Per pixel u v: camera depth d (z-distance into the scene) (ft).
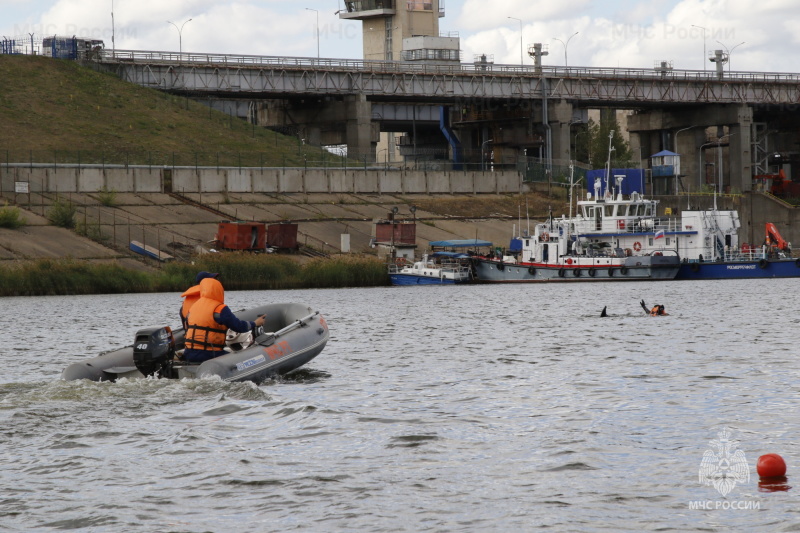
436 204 420.77
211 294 85.87
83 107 441.68
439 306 210.38
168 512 49.14
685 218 309.83
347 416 72.69
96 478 55.36
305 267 300.40
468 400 81.41
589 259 305.32
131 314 192.65
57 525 47.39
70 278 263.29
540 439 64.69
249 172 393.70
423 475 55.57
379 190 423.23
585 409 76.02
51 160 388.16
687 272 308.40
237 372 83.56
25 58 467.93
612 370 99.09
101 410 73.00
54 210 319.47
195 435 65.41
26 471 56.90
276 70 458.91
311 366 105.60
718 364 102.01
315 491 52.47
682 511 48.19
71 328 161.07
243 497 51.55
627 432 66.54
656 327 148.77
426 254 327.47
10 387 81.05
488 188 453.17
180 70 459.73
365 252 344.69
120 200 357.82
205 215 357.82
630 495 51.11
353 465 57.88
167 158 414.62
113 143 417.28
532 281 310.24
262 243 322.75
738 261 306.55
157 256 302.66
